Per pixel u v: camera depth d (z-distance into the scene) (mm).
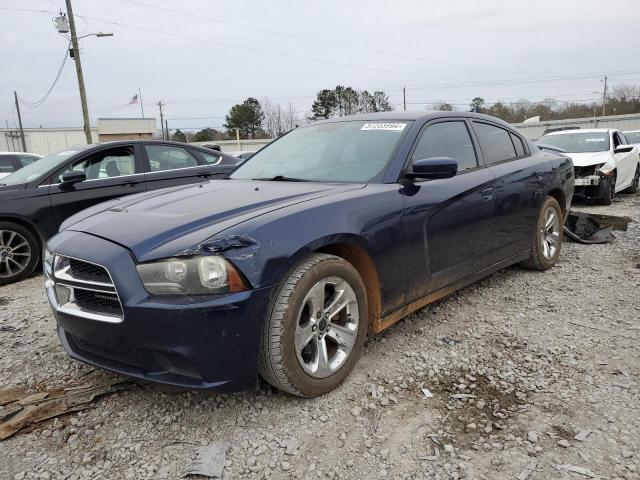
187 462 2244
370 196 2934
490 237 3930
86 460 2277
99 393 2801
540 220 4695
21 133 44094
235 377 2330
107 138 48031
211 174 6957
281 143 4141
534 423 2441
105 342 2428
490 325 3656
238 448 2324
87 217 3045
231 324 2260
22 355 3391
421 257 3219
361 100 65188
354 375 2949
